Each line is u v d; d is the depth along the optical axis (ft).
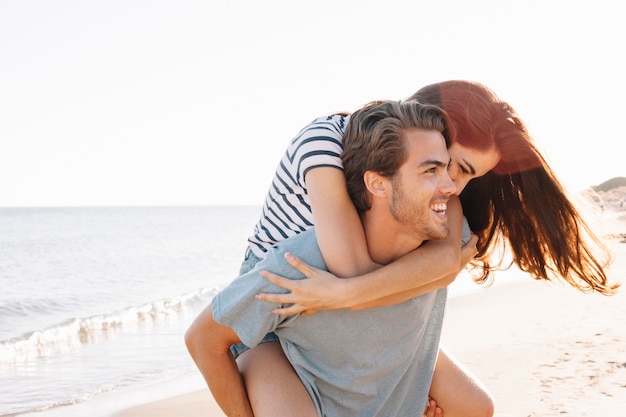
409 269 7.69
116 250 122.01
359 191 7.78
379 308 7.74
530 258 10.48
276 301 7.38
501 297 39.86
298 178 8.07
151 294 60.13
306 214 8.28
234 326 7.72
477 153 8.68
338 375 7.98
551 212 9.76
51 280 74.84
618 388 18.10
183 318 42.96
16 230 203.72
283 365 8.09
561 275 10.52
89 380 25.88
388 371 8.22
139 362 28.99
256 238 8.73
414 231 7.70
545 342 24.99
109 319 42.68
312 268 7.43
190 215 388.98
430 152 7.38
